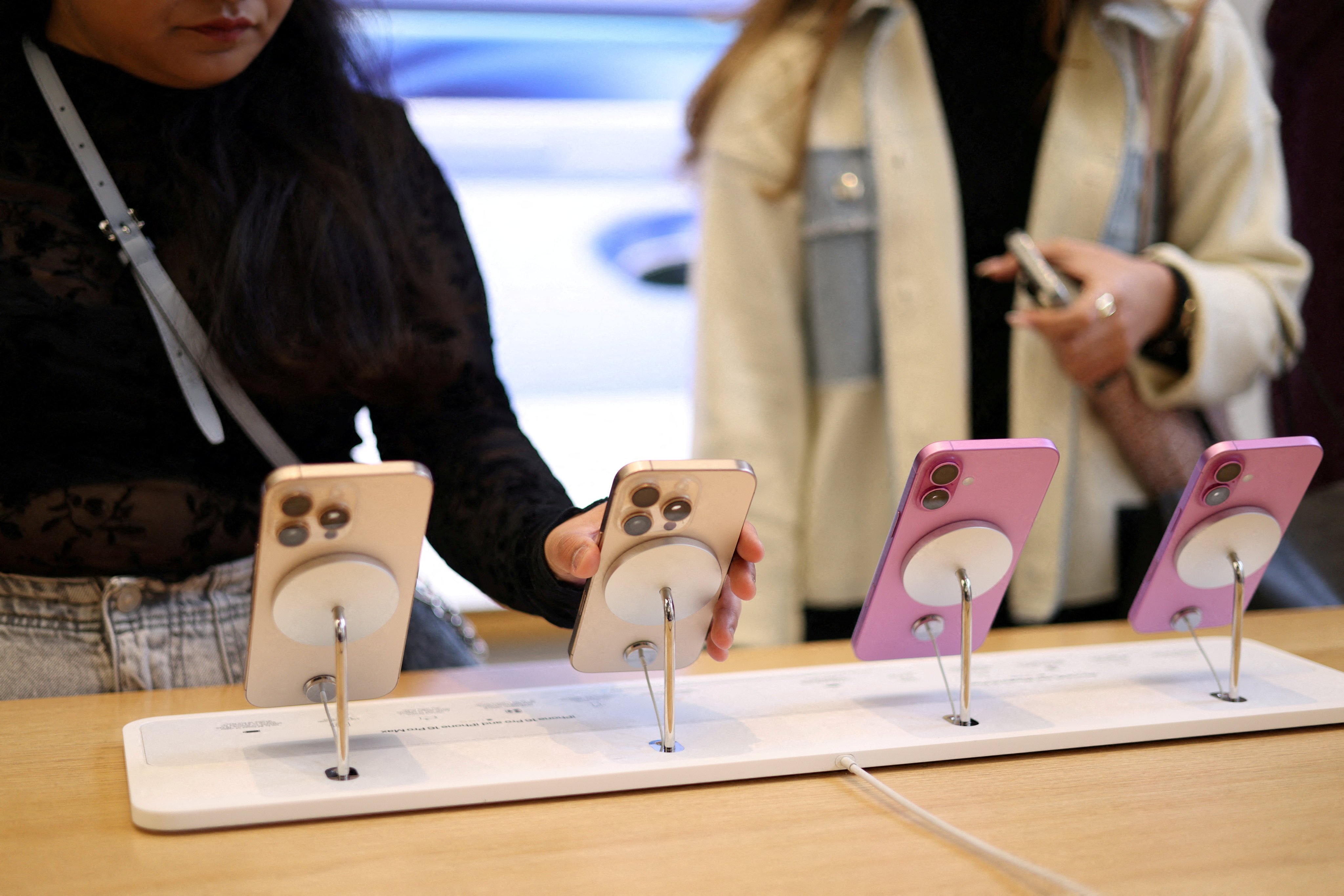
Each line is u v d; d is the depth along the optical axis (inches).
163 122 28.9
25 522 27.8
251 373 29.0
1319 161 51.4
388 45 43.6
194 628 29.7
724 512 22.5
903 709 25.9
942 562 24.6
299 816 20.4
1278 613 36.4
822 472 45.8
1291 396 51.1
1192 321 40.9
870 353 45.6
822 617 46.9
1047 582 43.6
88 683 28.5
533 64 81.4
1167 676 28.6
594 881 18.3
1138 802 21.7
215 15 26.1
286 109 30.5
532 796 21.5
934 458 23.5
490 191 82.3
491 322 34.8
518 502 28.2
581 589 25.1
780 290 45.6
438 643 33.4
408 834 20.1
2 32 28.1
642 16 82.3
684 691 27.1
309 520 20.4
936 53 45.7
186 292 29.0
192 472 29.6
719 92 46.6
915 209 44.4
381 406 32.5
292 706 23.3
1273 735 25.6
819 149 44.9
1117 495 44.6
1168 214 45.5
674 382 86.7
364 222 30.5
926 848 19.6
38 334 27.4
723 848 19.6
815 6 45.9
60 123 28.0
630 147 83.8
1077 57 43.9
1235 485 25.9
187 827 19.9
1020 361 44.4
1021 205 45.4
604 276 84.7
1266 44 53.6
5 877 18.3
